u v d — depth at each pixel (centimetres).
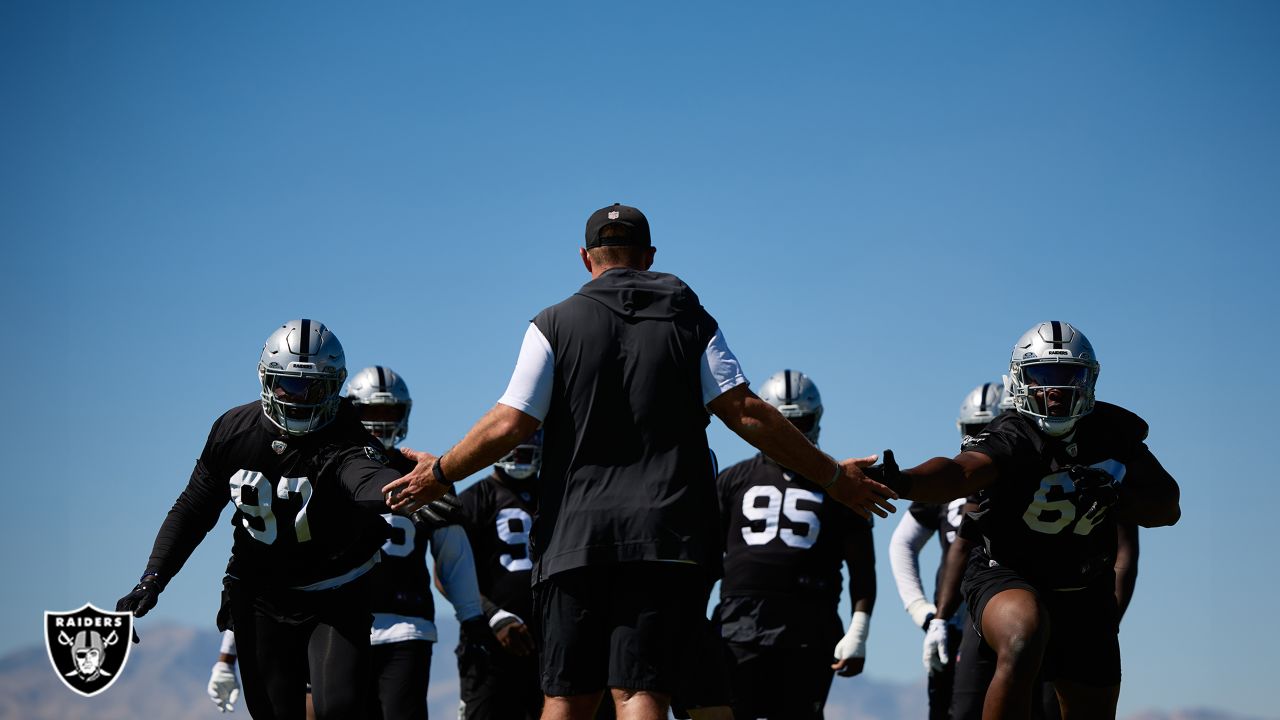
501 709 3606
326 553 2528
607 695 3484
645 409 2041
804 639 3759
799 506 3822
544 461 2088
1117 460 2570
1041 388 2503
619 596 2022
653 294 2089
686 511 2028
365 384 3659
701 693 2320
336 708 2481
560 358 2066
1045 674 2678
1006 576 2583
